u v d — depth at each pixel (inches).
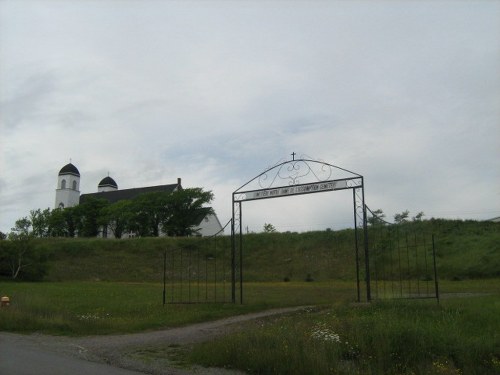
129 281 1695.4
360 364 350.0
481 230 1833.2
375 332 399.9
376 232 1782.7
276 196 796.6
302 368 323.0
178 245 2215.8
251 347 370.9
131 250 2190.0
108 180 4254.4
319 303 835.4
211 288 1270.9
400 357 364.2
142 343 476.4
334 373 320.8
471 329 458.3
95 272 1898.4
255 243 2187.5
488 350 380.5
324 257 1946.4
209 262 2044.8
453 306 589.3
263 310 762.8
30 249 1675.7
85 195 4092.0
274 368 332.5
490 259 1541.6
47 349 429.4
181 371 347.9
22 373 320.5
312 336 401.7
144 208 2883.9
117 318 665.0
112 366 365.1
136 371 349.1
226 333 501.4
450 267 1544.0
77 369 343.6
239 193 844.0
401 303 619.2
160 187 3742.6
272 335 395.2
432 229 1884.8
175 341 489.7
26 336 512.4
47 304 725.9
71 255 2113.7
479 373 346.9
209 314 704.4
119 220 2965.1
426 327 429.4
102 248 2202.3
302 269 1886.1
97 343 474.6
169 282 1626.5
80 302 860.0
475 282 1307.8
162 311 740.0
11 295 860.0
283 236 2203.5
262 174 815.1
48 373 324.2
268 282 1648.6
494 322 490.9
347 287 1267.2
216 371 347.3
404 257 1625.2
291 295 1019.3
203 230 3336.6
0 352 401.4
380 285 1278.3
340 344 385.1
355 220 741.9
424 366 346.0
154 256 2119.8
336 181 749.9
